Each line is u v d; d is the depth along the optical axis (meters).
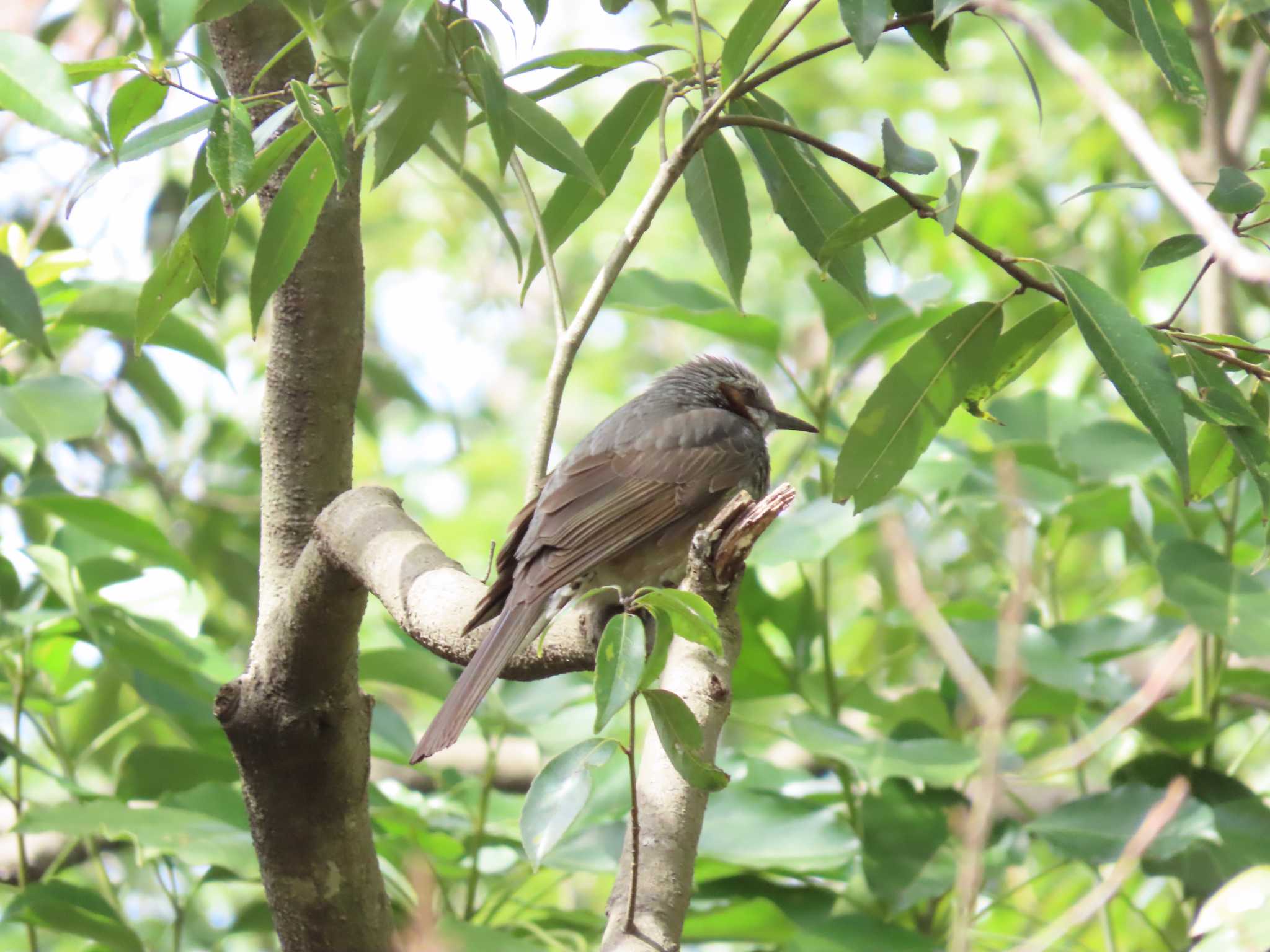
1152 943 12.29
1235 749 12.96
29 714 10.89
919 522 13.31
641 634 5.27
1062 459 10.65
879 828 9.47
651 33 21.64
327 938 7.98
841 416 11.59
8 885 10.04
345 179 5.96
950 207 6.48
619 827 9.63
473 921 9.55
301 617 7.52
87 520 10.30
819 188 8.12
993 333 7.49
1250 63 14.80
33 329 7.59
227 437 15.58
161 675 9.95
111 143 6.29
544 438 7.56
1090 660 10.59
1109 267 15.23
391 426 19.88
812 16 19.58
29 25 14.36
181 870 11.07
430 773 10.83
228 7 7.02
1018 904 12.16
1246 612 9.16
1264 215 7.99
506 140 6.56
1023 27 6.23
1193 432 9.62
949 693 10.77
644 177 22.91
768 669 10.84
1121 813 9.54
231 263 15.08
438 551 7.85
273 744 7.59
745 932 9.85
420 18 5.97
